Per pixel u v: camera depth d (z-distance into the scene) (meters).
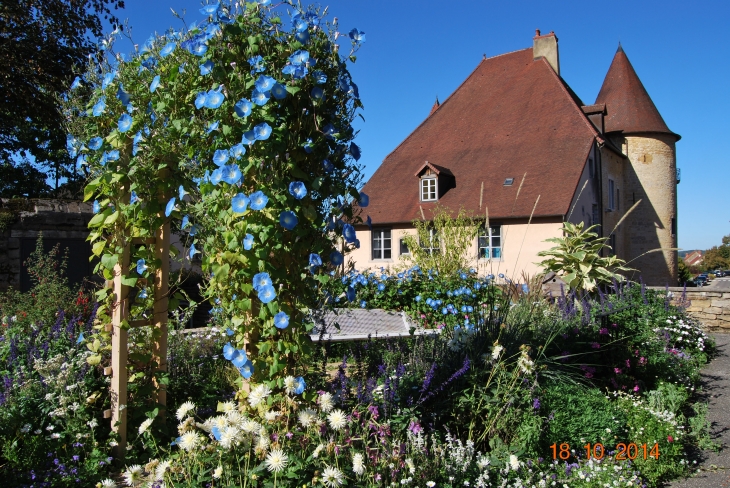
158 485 2.52
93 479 3.13
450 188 22.03
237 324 3.02
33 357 4.02
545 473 3.56
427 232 10.60
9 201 10.14
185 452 2.79
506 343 4.43
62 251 10.25
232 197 2.92
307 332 3.15
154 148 3.41
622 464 3.77
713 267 71.31
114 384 3.54
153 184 3.55
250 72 2.97
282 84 2.87
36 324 5.72
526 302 6.31
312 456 2.53
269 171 2.89
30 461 3.04
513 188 20.45
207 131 3.07
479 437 3.72
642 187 26.42
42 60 14.98
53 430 3.41
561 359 4.86
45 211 10.10
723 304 10.36
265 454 2.48
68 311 6.23
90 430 3.47
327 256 3.12
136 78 3.50
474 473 3.14
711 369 7.14
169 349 4.73
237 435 2.51
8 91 15.15
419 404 3.53
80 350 4.31
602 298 6.54
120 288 3.55
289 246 3.02
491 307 5.03
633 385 5.34
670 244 26.30
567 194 19.19
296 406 2.82
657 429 4.20
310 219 2.99
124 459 3.44
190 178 3.60
